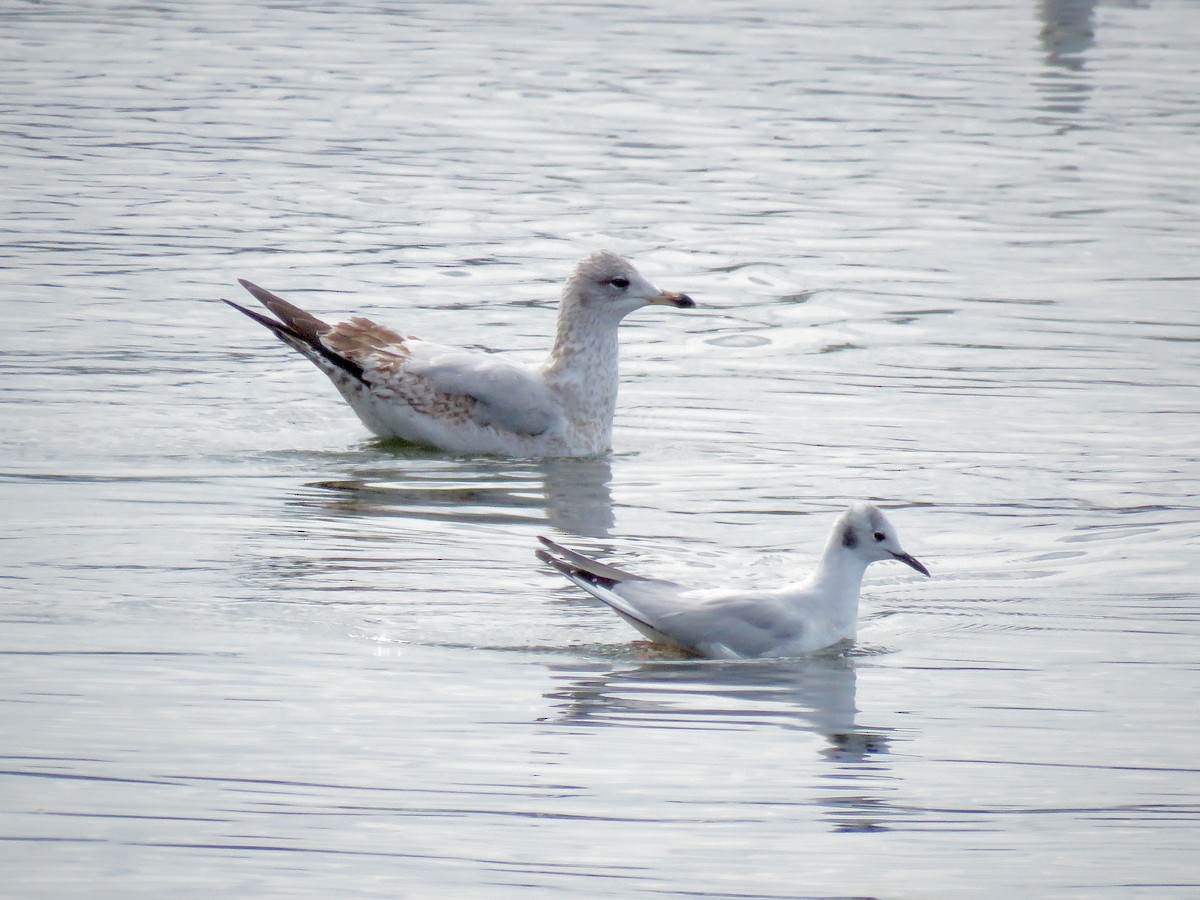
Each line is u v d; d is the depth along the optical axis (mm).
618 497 15250
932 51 38531
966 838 9188
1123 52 38625
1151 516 14758
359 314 20703
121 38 38031
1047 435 17062
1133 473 15930
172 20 40312
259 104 32438
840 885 8680
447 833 9086
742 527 14414
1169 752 10266
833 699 11039
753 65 36719
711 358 19844
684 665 11570
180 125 30672
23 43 37094
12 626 11648
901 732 10516
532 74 35500
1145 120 32469
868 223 25781
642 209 26266
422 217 25516
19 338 19266
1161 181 28344
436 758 9938
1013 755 10219
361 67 35875
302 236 24250
